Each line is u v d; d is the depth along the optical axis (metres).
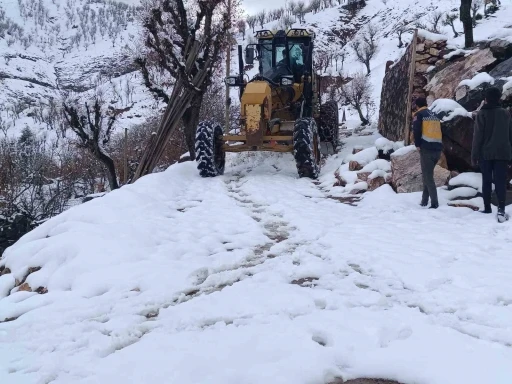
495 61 7.59
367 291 3.51
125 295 3.80
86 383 2.44
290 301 3.35
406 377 2.32
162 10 12.08
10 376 2.65
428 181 5.99
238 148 8.75
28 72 185.50
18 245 5.66
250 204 6.84
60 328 3.29
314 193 7.41
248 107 8.55
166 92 13.63
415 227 5.29
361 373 2.39
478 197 6.11
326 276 3.89
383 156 8.20
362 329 2.85
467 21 9.38
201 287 3.89
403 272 3.85
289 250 4.74
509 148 5.33
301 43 10.09
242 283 3.83
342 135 13.88
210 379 2.34
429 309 3.19
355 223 5.56
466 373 2.28
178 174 8.83
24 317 3.57
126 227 5.24
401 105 10.02
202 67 12.27
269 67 10.25
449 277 3.72
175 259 4.61
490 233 4.97
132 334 3.07
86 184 20.31
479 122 5.44
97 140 15.11
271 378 2.31
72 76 194.25
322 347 2.62
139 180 7.88
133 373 2.47
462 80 7.74
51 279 4.25
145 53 12.91
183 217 6.13
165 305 3.58
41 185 17.88
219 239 5.20
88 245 4.66
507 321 2.91
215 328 3.03
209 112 16.88
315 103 10.61
